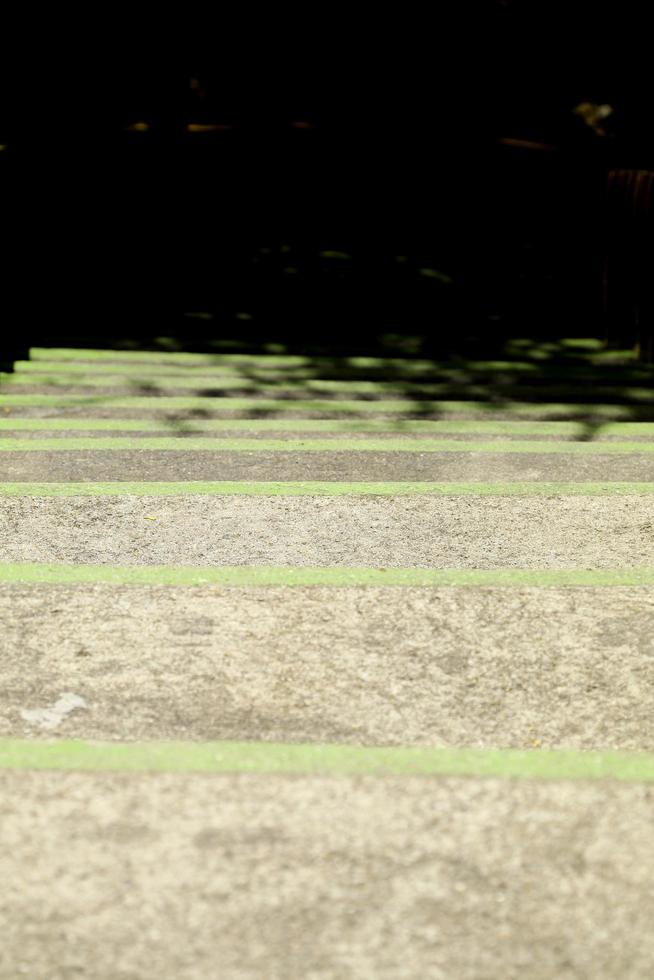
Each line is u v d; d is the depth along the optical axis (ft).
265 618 11.72
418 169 49.62
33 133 46.47
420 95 53.62
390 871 7.56
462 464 17.97
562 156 51.08
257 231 42.22
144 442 18.88
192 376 25.70
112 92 47.62
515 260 40.22
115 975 6.69
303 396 24.32
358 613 11.87
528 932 7.08
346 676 10.67
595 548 14.06
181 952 6.86
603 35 50.34
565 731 9.90
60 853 7.64
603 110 54.34
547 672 10.84
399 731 9.82
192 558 13.53
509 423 21.49
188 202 44.21
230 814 8.08
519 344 30.68
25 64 46.60
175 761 8.75
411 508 15.30
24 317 30.42
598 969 6.82
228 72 52.75
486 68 53.26
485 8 51.24
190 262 38.09
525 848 7.81
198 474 17.30
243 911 7.18
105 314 32.24
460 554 13.80
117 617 11.66
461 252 41.11
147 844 7.75
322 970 6.75
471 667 10.89
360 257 40.01
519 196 47.14
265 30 51.24
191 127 52.29
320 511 15.12
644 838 7.94
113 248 38.75
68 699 10.16
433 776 8.59
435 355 29.45
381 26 51.85
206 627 11.50
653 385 25.96
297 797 8.29
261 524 14.64
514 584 12.57
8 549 13.62
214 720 9.89
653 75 50.37
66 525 14.43
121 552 13.65
